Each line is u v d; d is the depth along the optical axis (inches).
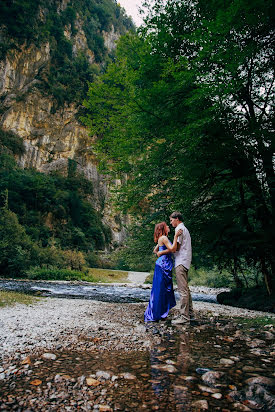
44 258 990.4
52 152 2236.7
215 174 327.6
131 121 337.4
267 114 313.1
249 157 304.3
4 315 159.8
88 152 2363.4
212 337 135.3
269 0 224.1
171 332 144.1
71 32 2655.0
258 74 313.7
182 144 295.1
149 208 394.3
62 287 576.1
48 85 2237.9
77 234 1854.1
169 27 352.8
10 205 1734.7
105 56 3011.8
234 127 289.0
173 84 286.4
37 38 2237.9
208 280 825.5
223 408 61.9
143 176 351.3
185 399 65.7
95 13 3134.8
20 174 1934.1
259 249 310.7
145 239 388.8
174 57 351.3
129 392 69.1
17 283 602.9
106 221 2325.3
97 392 68.6
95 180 2389.3
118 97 377.7
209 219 352.8
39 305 216.1
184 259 178.7
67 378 76.4
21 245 948.0
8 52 2068.2
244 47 256.5
